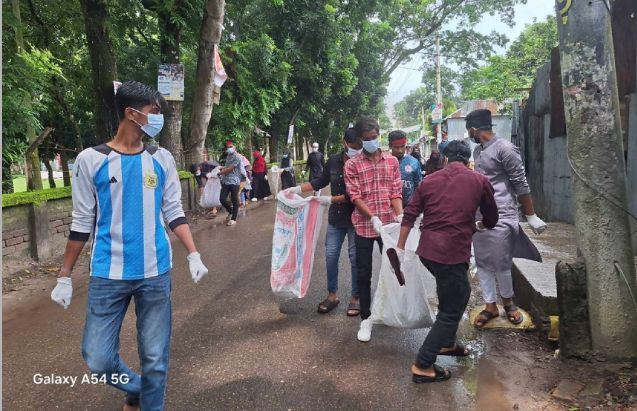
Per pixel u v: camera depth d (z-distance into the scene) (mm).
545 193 9320
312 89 21062
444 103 45594
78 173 2529
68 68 13133
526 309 4570
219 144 16625
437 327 3400
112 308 2592
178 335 4336
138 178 2580
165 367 2723
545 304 4023
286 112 21734
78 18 12180
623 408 2955
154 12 12938
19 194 6582
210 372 3627
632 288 3355
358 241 4273
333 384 3430
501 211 4148
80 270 6609
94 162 2516
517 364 3637
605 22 3268
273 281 4793
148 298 2650
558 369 3457
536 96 9945
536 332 4191
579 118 3355
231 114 15789
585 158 3354
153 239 2637
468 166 3664
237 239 8922
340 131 31250
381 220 4211
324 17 19141
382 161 4277
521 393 3236
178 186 2846
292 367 3693
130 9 12227
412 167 5473
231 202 11625
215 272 6523
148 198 2613
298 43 19781
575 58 3340
